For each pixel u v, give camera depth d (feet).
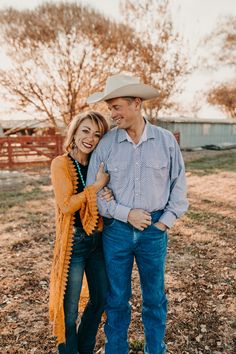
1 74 63.05
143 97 6.75
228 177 37.47
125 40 66.44
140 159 6.89
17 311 10.21
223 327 9.37
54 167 7.04
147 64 71.10
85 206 6.89
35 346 8.60
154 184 6.99
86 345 7.78
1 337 8.95
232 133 104.73
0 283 11.98
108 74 67.46
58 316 6.85
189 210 22.50
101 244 7.54
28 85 64.59
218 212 22.06
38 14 61.57
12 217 20.98
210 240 16.48
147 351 7.69
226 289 11.52
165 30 70.38
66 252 6.89
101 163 7.05
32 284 11.93
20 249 15.49
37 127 74.23
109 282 7.38
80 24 61.72
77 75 65.41
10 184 34.12
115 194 7.10
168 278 12.37
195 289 11.53
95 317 7.56
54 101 66.90
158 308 7.55
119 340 7.50
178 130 84.02
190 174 40.29
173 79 74.84
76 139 7.10
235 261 13.94
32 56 63.16
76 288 7.14
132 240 7.08
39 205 24.29
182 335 9.01
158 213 7.26
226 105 125.59
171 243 16.11
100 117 7.13
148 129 6.99
